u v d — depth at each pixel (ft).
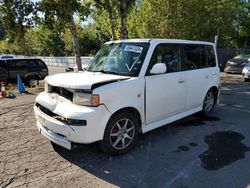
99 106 12.42
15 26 39.50
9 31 41.39
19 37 42.45
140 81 14.23
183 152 14.37
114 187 11.01
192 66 18.54
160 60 15.67
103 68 15.89
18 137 16.47
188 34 58.49
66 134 12.40
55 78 14.21
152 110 15.25
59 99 13.44
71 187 11.01
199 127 18.54
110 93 12.78
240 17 99.45
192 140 16.11
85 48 137.39
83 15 42.65
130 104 13.78
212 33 77.92
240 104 26.00
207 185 11.15
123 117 13.69
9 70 42.19
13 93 33.50
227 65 60.13
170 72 16.40
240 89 36.29
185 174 12.02
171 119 16.92
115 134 13.58
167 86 15.98
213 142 15.80
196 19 59.36
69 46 141.90
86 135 12.24
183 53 17.60
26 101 27.96
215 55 21.36
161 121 16.17
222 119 20.57
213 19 73.46
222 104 25.93
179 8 56.49
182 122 19.69
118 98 13.16
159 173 12.12
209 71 20.25
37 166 12.73
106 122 12.80
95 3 43.16
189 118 20.72
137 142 15.70
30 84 44.39
